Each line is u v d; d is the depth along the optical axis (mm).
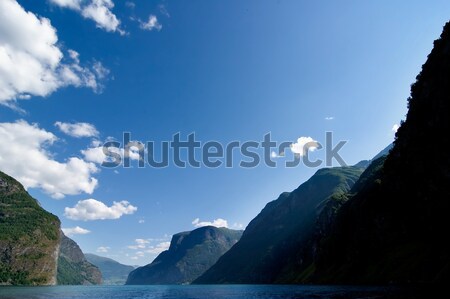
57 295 177750
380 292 99688
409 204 176000
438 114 151500
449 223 141250
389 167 199125
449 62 150000
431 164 152250
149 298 160500
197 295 176625
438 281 118812
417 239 166125
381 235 196750
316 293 127312
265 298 118125
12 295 170250
